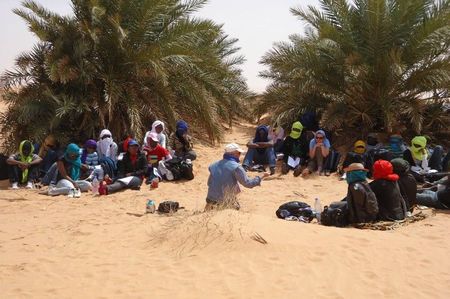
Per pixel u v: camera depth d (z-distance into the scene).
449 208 8.55
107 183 10.38
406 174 8.21
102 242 6.80
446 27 12.43
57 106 12.38
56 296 5.25
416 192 8.30
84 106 12.50
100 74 13.00
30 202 9.35
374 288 5.33
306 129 13.52
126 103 12.80
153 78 13.52
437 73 12.56
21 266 6.05
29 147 10.58
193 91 13.77
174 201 8.97
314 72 13.54
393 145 11.32
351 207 7.47
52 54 12.62
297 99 14.30
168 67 13.82
